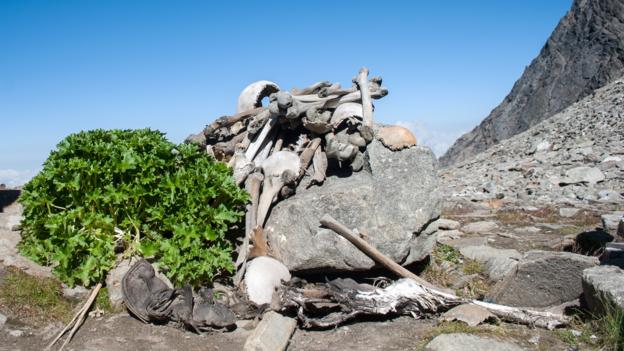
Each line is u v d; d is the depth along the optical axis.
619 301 5.34
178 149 7.12
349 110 7.64
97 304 6.21
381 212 7.05
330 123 7.75
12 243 6.93
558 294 6.69
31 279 6.32
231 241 7.13
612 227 10.45
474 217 12.87
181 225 6.36
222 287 6.66
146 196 6.59
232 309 6.29
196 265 6.32
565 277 6.64
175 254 6.27
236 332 5.93
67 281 6.34
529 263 6.77
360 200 6.99
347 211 6.97
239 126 8.38
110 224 6.43
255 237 6.88
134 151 6.71
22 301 6.01
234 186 6.84
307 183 7.55
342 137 7.62
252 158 7.79
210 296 6.26
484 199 15.83
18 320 5.79
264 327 5.64
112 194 6.37
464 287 7.59
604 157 19.28
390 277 7.29
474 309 6.12
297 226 6.92
